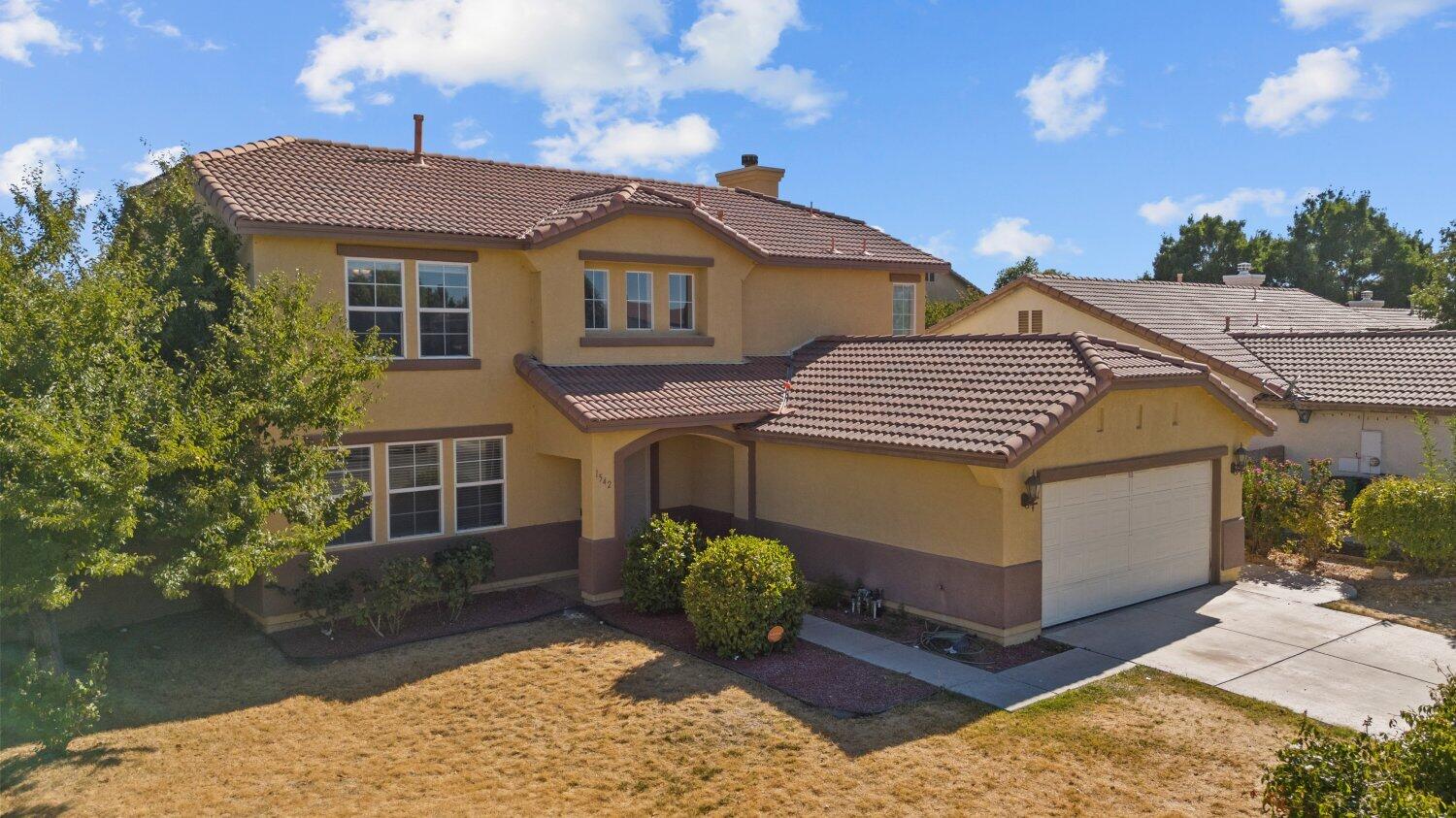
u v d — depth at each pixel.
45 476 9.19
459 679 12.41
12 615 10.14
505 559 16.83
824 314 21.86
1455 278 31.67
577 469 17.73
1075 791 9.23
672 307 19.05
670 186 23.52
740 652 13.05
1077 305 27.08
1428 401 21.28
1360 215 59.62
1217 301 31.52
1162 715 10.96
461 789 9.51
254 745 10.52
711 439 18.97
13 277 10.59
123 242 12.45
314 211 15.13
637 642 13.80
